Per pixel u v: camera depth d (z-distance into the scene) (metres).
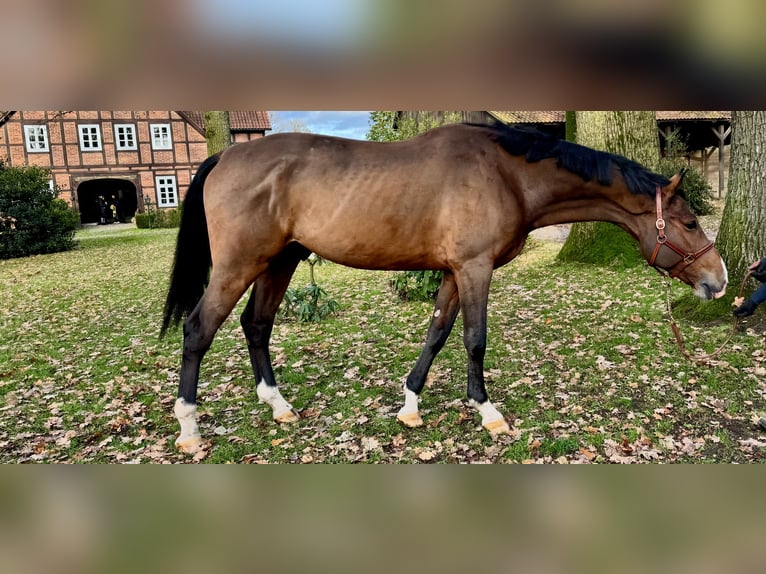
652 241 3.10
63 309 7.46
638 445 2.93
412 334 5.26
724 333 4.44
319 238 3.00
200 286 3.31
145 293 8.41
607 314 5.41
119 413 3.67
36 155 24.61
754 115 4.44
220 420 3.50
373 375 4.18
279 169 2.95
